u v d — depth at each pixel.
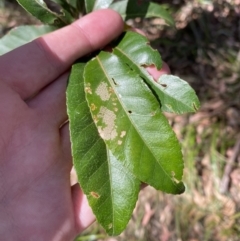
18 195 0.17
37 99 0.18
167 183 0.15
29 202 0.17
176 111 0.16
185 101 0.16
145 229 0.27
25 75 0.17
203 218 0.27
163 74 0.16
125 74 0.16
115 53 0.17
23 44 0.18
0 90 0.17
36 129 0.17
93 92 0.15
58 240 0.17
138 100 0.15
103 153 0.15
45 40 0.17
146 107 0.15
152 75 0.17
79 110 0.15
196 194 0.27
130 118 0.15
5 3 0.31
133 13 0.19
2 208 0.17
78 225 0.18
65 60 0.18
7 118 0.17
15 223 0.17
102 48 0.18
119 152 0.15
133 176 0.15
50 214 0.17
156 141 0.15
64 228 0.17
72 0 0.18
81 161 0.15
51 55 0.17
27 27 0.19
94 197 0.15
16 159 0.17
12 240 0.17
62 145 0.18
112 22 0.17
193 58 0.30
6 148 0.17
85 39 0.17
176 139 0.15
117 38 0.17
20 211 0.17
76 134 0.15
